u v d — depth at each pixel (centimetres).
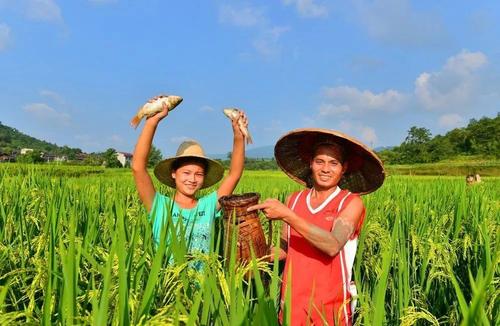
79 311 238
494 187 1279
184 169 399
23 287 274
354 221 323
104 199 616
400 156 12788
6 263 328
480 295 156
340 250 326
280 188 1382
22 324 196
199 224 388
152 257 293
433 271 361
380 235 400
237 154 416
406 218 538
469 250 436
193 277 254
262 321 200
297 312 323
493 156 11775
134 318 212
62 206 369
